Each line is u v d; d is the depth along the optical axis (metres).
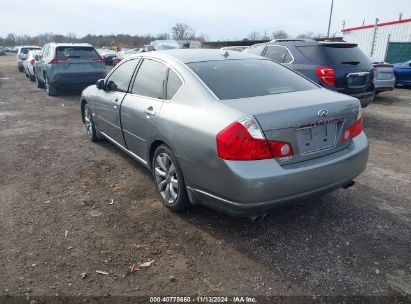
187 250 3.21
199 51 4.39
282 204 3.04
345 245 3.26
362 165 3.57
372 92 7.56
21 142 6.58
